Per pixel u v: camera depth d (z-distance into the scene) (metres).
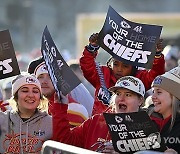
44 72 16.70
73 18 105.06
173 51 29.31
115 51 16.11
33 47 99.06
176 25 47.28
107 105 16.53
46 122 14.82
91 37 16.66
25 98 14.68
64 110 14.51
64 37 103.81
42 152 12.77
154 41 15.82
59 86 14.48
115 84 15.08
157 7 100.94
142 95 14.20
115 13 16.16
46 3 109.38
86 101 18.11
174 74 13.66
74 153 11.73
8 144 14.68
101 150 14.12
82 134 14.57
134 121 13.04
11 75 15.99
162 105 13.60
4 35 15.93
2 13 100.56
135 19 47.94
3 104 17.11
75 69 24.27
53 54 14.57
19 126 14.72
